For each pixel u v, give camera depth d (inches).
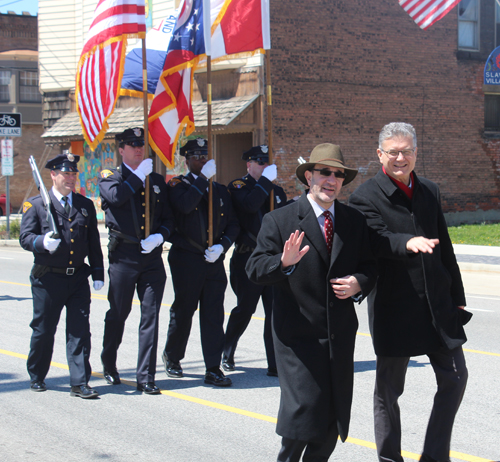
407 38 812.0
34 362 229.0
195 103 763.4
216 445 179.5
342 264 140.3
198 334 323.6
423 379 242.4
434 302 149.3
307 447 142.9
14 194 1369.3
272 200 249.1
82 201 229.3
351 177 145.9
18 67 1368.1
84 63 268.4
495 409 208.4
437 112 840.3
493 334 319.6
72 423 197.2
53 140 896.9
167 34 297.7
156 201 233.1
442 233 157.0
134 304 406.9
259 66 723.4
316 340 138.9
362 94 786.2
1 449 176.2
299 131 749.3
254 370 258.7
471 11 859.4
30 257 679.1
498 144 884.0
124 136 231.8
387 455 155.3
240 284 250.8
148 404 215.9
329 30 761.0
